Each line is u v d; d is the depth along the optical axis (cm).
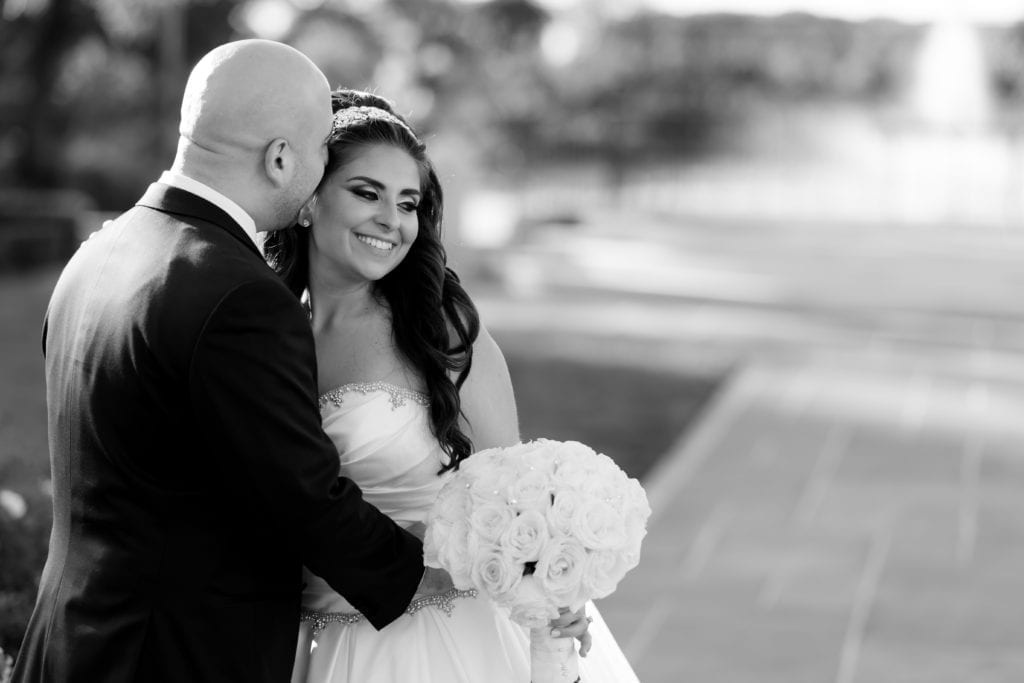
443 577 261
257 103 234
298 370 228
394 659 267
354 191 261
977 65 3950
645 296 1786
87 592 233
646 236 2900
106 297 234
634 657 507
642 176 3931
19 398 976
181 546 231
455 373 279
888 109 4019
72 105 2755
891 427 929
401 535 246
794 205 3816
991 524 683
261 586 239
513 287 1856
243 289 225
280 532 231
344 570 236
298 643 275
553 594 234
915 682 481
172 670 232
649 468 812
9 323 1412
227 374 222
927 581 595
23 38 2606
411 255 274
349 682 266
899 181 3778
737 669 494
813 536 666
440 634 270
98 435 232
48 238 1997
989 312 1608
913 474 792
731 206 3847
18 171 2648
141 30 2783
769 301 1736
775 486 766
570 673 258
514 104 3778
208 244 229
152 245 232
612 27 4131
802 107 4100
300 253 283
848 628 537
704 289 1880
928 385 1100
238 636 235
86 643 231
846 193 3828
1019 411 988
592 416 960
